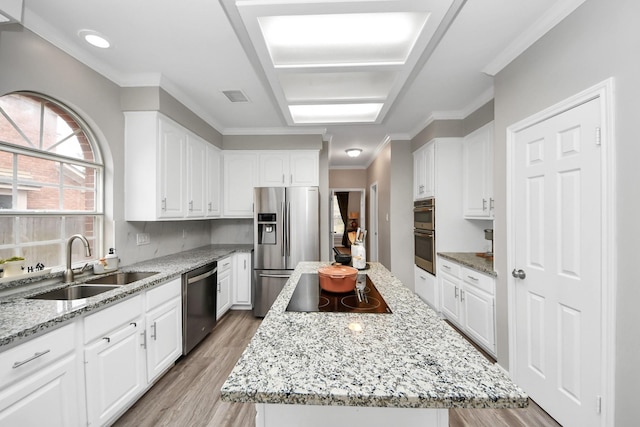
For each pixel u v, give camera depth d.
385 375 0.76
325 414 0.86
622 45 1.33
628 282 1.32
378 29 1.93
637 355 1.28
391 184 4.36
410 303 1.39
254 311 3.67
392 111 3.38
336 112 3.50
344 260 2.30
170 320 2.29
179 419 1.82
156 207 2.49
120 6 1.65
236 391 0.69
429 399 0.67
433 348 0.92
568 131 1.63
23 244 1.83
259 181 3.97
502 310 2.25
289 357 0.86
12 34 1.67
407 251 4.35
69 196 2.13
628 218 1.32
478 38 1.96
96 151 2.33
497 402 0.66
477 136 3.10
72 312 1.40
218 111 3.33
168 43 2.01
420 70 2.41
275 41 2.04
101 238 2.36
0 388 1.13
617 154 1.36
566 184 1.65
